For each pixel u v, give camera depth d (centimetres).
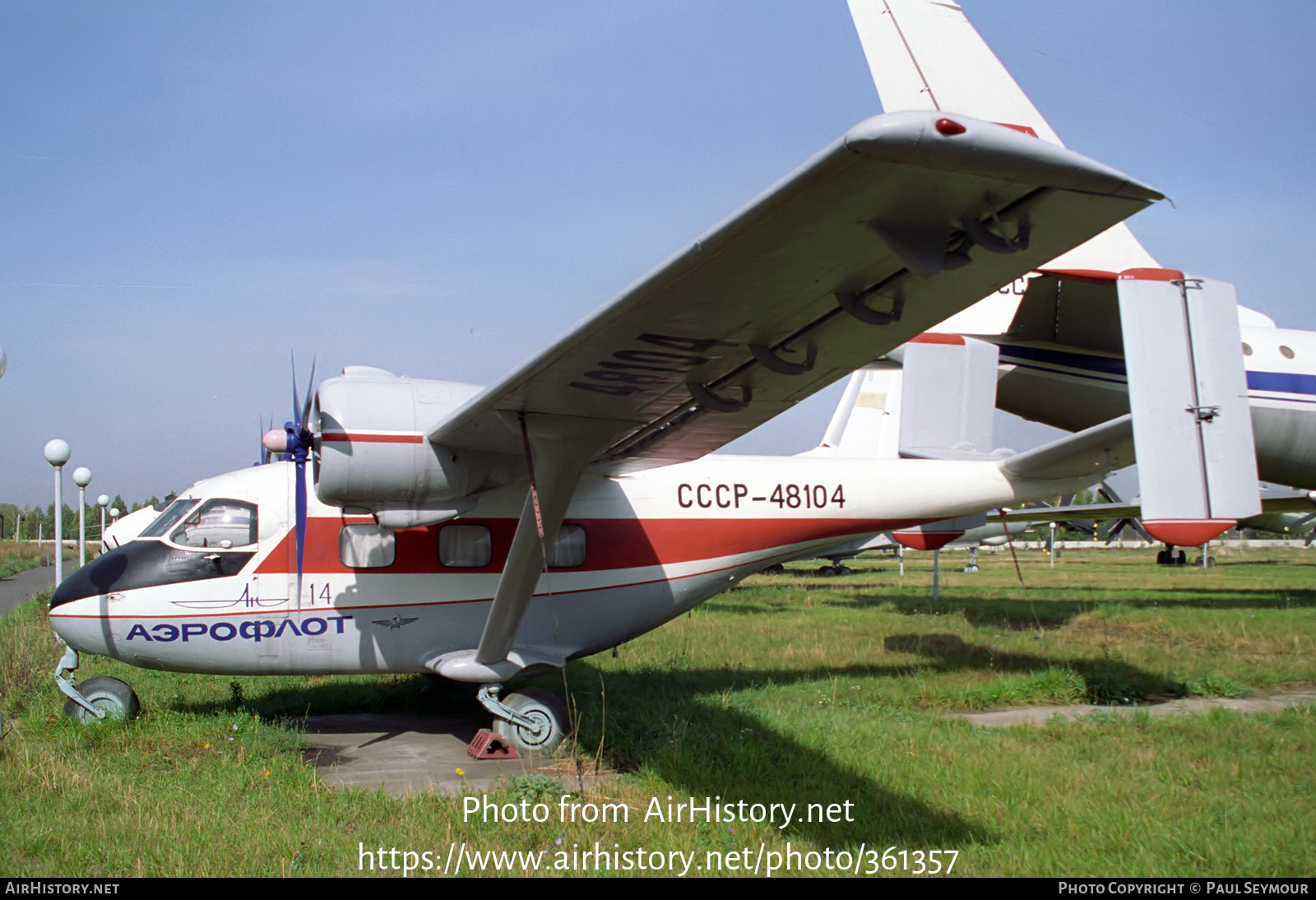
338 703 875
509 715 693
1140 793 545
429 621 761
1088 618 1449
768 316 455
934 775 581
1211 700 877
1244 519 584
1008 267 390
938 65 1222
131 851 451
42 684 899
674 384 558
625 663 1069
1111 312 1121
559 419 600
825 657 1103
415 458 650
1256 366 1301
